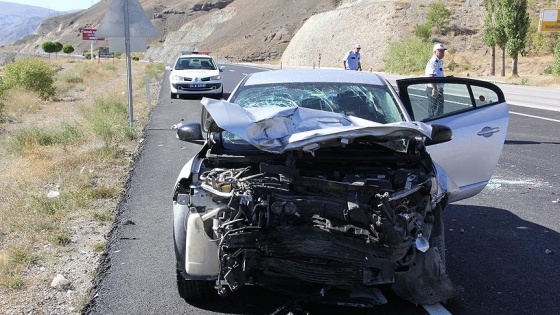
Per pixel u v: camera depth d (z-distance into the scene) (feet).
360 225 12.85
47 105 68.54
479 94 21.11
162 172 30.27
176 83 70.38
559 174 30.42
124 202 24.57
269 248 12.67
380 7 240.73
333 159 14.40
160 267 17.54
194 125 17.43
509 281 16.58
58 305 14.93
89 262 17.87
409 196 13.99
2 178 28.86
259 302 15.16
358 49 64.08
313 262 12.77
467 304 15.05
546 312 14.58
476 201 25.40
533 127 47.75
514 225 21.90
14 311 14.47
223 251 12.92
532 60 166.81
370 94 18.71
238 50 372.17
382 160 14.57
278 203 12.94
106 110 53.47
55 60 236.43
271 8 435.53
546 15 135.23
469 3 221.46
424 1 232.12
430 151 19.44
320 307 14.76
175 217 14.40
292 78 19.70
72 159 31.96
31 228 20.70
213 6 649.20
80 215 22.53
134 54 537.24
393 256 12.73
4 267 16.79
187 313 14.56
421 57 157.28
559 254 18.78
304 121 14.89
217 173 14.15
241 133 13.61
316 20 283.79
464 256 18.65
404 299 14.78
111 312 14.58
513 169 31.68
